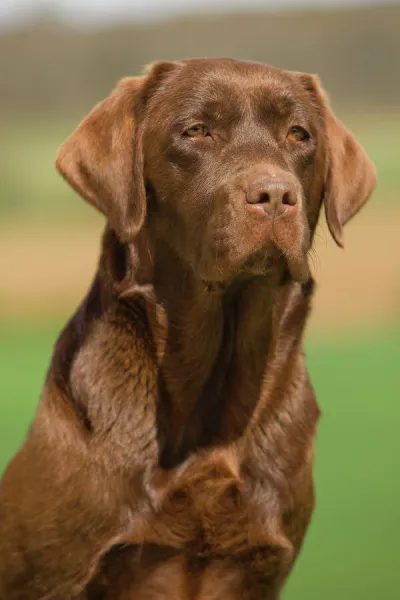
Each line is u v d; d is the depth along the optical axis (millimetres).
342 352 28734
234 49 133875
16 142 97312
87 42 128375
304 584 13445
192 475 8664
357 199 9547
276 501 8766
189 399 8836
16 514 8641
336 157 9477
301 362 9172
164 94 9117
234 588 8797
